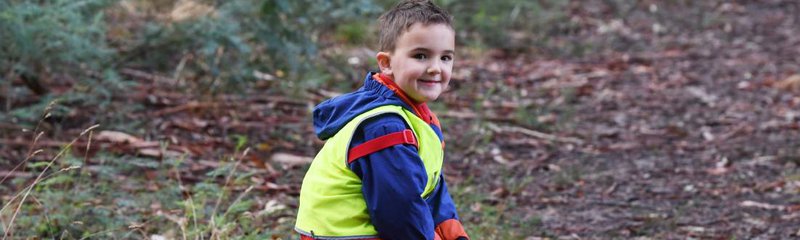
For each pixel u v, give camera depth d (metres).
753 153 7.70
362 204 3.43
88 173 5.43
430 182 3.52
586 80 10.19
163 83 8.45
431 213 3.60
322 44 9.59
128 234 4.89
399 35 3.45
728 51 11.89
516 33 12.24
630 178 7.05
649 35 12.78
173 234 5.00
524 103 9.16
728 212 6.22
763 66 11.02
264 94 8.54
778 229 5.86
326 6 8.18
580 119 8.80
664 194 6.66
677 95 9.70
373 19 10.99
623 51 11.86
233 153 6.93
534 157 7.55
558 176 6.95
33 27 6.68
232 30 7.76
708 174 7.17
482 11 11.82
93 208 5.32
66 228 5.03
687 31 13.08
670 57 11.49
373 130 3.37
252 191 6.09
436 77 3.45
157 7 9.59
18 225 5.02
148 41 8.11
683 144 8.03
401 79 3.46
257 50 8.66
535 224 5.88
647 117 8.90
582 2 14.33
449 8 11.77
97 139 6.90
